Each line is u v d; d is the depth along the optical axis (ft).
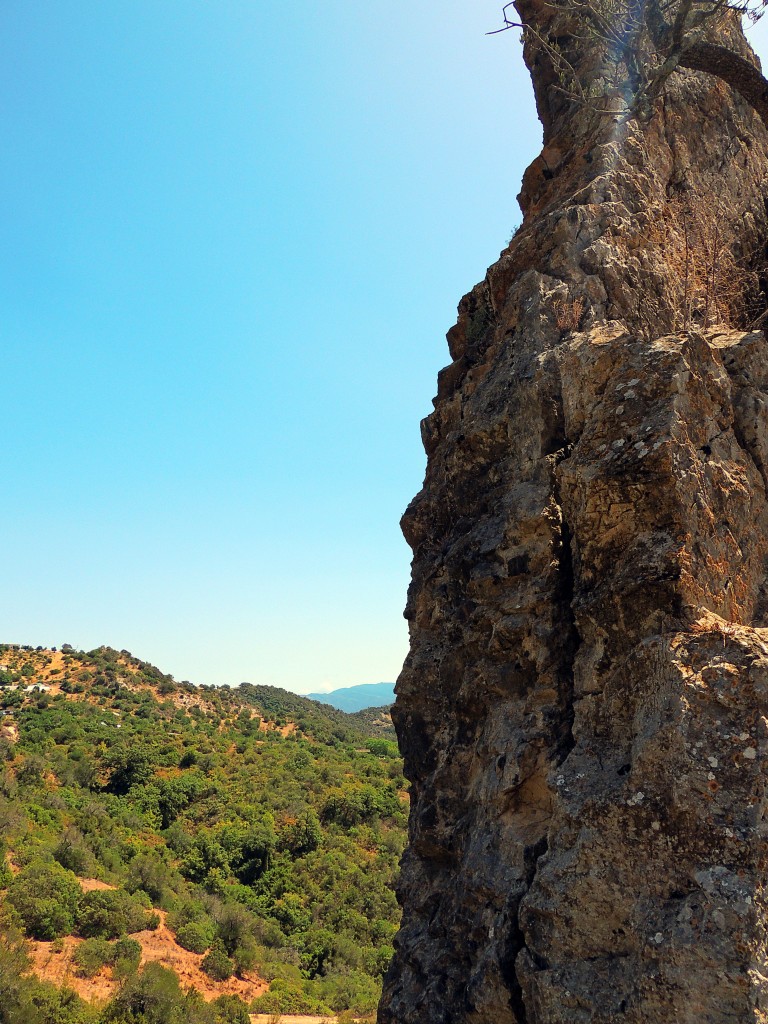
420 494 28.78
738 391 21.53
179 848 213.46
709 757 13.79
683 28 25.62
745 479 19.49
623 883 14.23
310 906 186.09
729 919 12.43
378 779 301.84
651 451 17.28
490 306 30.73
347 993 139.33
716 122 36.40
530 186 36.68
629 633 16.96
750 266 32.76
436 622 24.88
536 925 15.28
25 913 122.83
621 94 32.24
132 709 390.83
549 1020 14.10
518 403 23.27
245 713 445.78
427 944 19.84
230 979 134.72
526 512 20.90
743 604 18.25
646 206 29.78
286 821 239.50
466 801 21.35
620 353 20.43
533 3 39.88
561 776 16.37
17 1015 88.84
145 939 137.90
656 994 12.57
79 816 204.03
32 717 332.80
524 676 20.08
